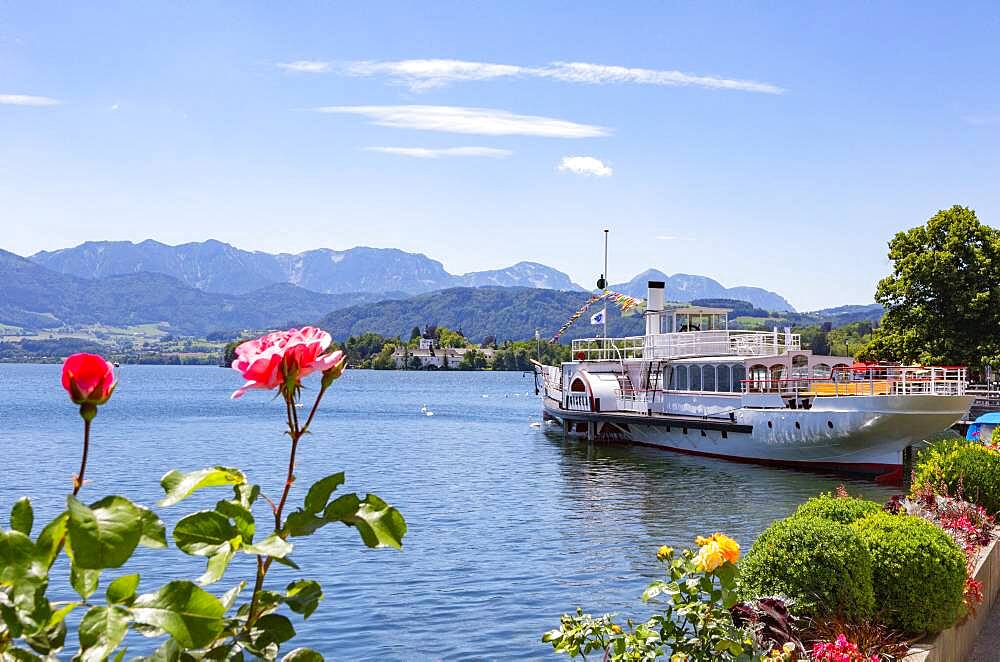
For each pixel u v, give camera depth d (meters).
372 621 19.17
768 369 47.31
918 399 39.03
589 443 60.25
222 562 3.52
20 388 195.75
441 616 19.56
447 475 46.22
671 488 39.75
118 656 3.30
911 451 44.78
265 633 3.78
